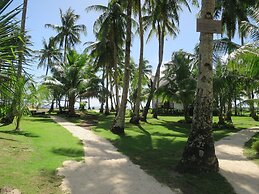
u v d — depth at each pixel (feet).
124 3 67.36
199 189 24.99
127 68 61.77
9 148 36.45
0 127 60.49
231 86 78.48
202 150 29.07
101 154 37.60
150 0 86.69
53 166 29.50
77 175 27.30
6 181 23.58
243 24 54.80
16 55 16.92
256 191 25.49
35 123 75.00
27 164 29.37
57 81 105.40
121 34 92.07
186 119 92.12
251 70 47.88
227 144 50.90
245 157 39.88
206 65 29.81
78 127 70.44
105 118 103.60
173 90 94.89
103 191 23.36
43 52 147.95
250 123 101.09
